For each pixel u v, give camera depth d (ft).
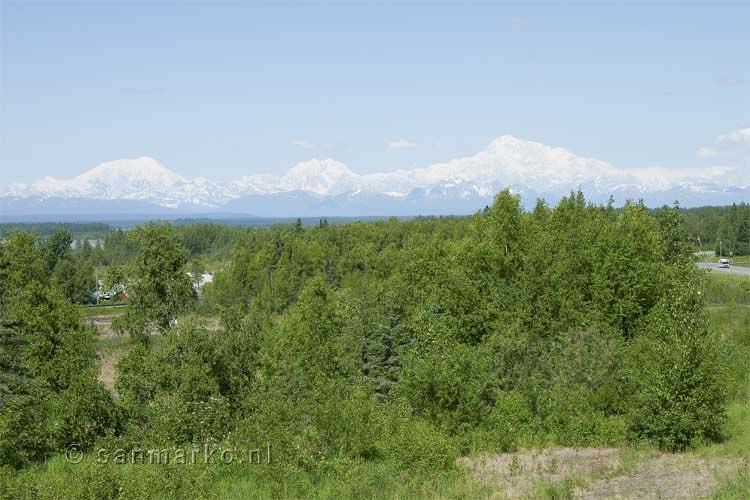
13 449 76.43
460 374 83.35
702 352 72.08
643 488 58.29
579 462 68.39
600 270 118.62
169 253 130.82
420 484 61.57
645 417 73.20
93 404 82.48
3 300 112.57
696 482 58.75
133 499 56.18
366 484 60.29
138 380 89.30
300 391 100.07
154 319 129.39
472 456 73.51
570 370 87.86
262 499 58.18
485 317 121.08
